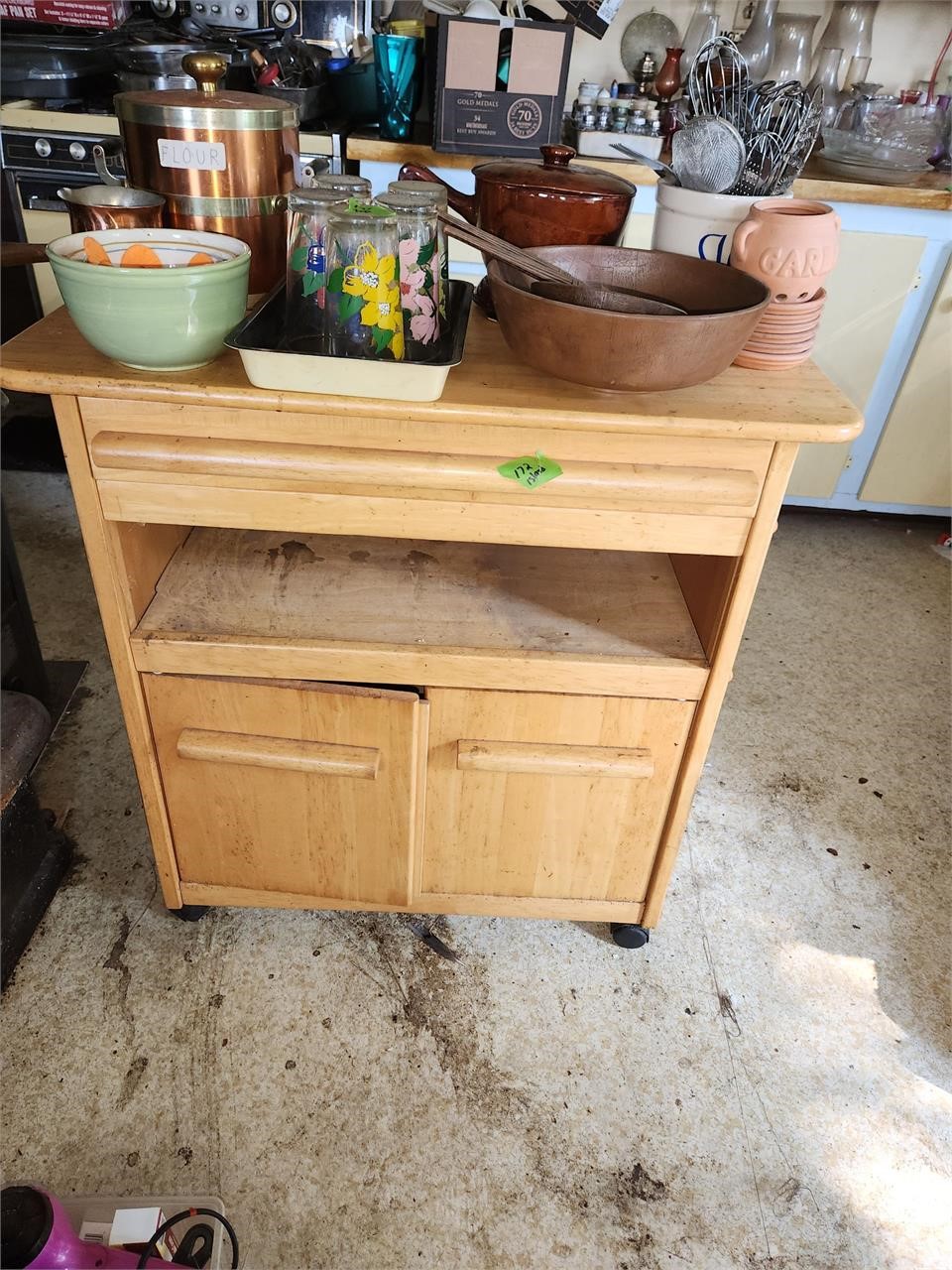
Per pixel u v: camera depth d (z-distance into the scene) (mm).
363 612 1044
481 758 1025
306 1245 954
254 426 846
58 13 1990
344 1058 1123
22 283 2158
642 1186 1020
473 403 814
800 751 1677
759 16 2143
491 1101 1090
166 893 1208
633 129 1936
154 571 1054
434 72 1850
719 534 904
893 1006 1235
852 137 2029
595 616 1072
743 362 938
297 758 1027
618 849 1157
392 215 815
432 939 1273
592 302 855
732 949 1297
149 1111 1058
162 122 910
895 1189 1034
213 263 818
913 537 2469
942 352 2115
